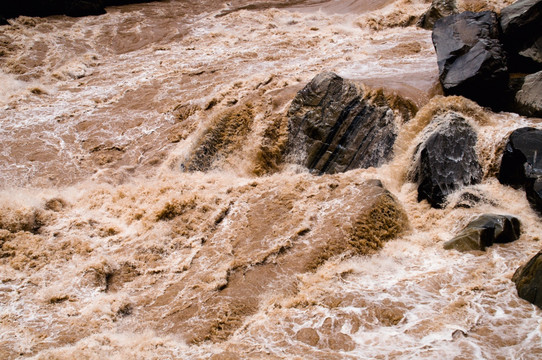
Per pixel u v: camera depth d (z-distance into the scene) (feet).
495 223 25.77
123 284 26.03
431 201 29.22
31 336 22.11
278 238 27.09
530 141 28.53
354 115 34.06
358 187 29.96
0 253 27.37
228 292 24.39
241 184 32.55
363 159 33.19
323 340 20.42
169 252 28.07
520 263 23.79
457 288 22.61
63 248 28.14
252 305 23.43
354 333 20.58
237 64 48.14
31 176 35.19
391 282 23.66
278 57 49.16
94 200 32.58
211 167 34.99
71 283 25.61
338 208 28.43
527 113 33.63
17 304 24.18
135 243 28.63
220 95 41.37
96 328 22.82
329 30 56.13
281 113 35.78
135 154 37.55
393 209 27.89
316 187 30.89
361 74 40.78
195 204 30.73
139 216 30.68
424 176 29.78
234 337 21.76
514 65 37.14
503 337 19.21
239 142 35.35
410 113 34.63
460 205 28.32
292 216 28.60
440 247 26.12
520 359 17.94
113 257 27.55
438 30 38.86
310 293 23.39
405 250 26.11
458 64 35.58
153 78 47.03
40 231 29.58
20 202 30.71
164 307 24.16
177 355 20.80
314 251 25.77
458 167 29.89
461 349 18.70
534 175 27.30
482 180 30.32
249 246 27.14
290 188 31.14
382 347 19.45
